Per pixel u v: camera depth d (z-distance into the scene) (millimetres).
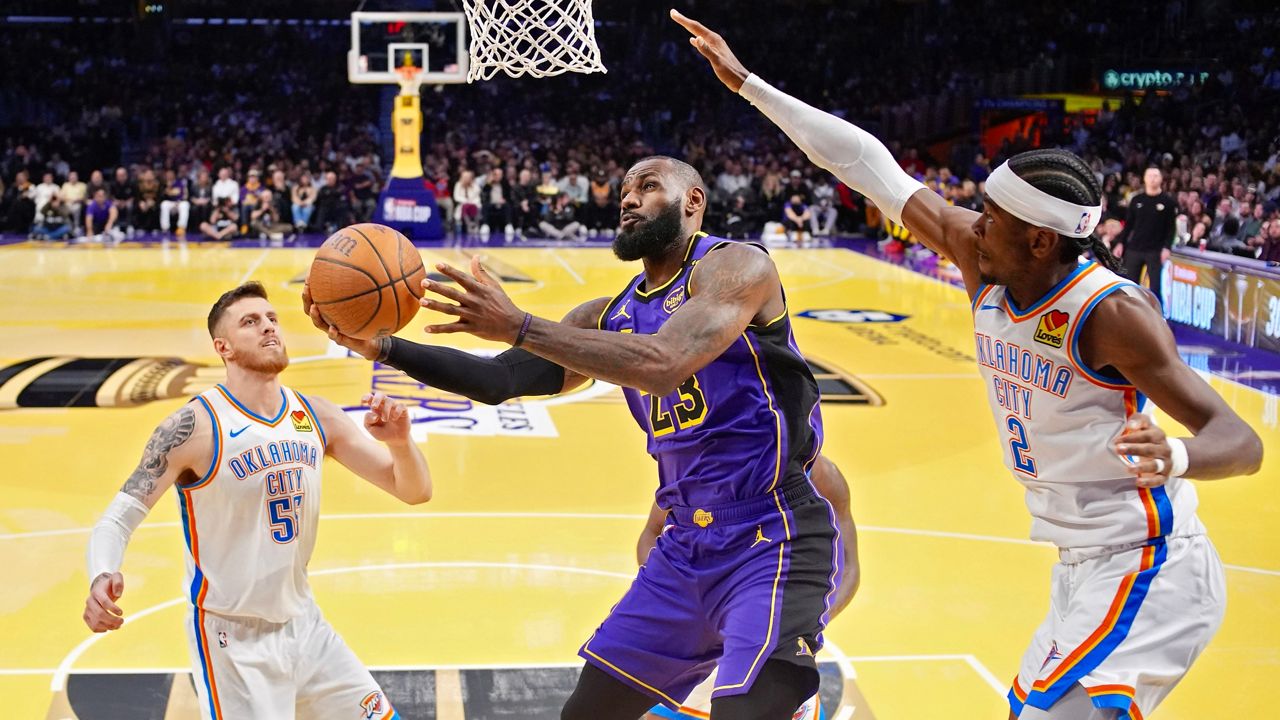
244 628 3414
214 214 22703
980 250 3070
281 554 3418
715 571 3438
